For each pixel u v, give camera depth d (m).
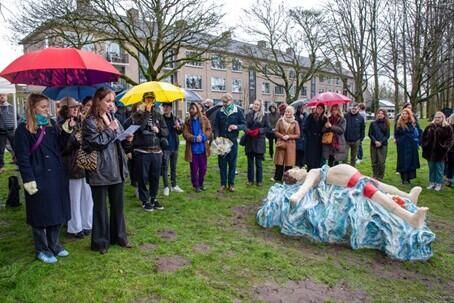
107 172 4.04
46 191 3.79
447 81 20.95
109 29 19.00
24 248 4.30
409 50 20.86
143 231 4.86
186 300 3.18
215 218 5.56
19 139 3.67
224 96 7.21
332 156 7.71
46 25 15.96
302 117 9.73
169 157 7.05
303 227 4.79
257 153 7.67
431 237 4.35
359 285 3.65
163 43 19.94
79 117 4.28
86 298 3.17
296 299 3.31
